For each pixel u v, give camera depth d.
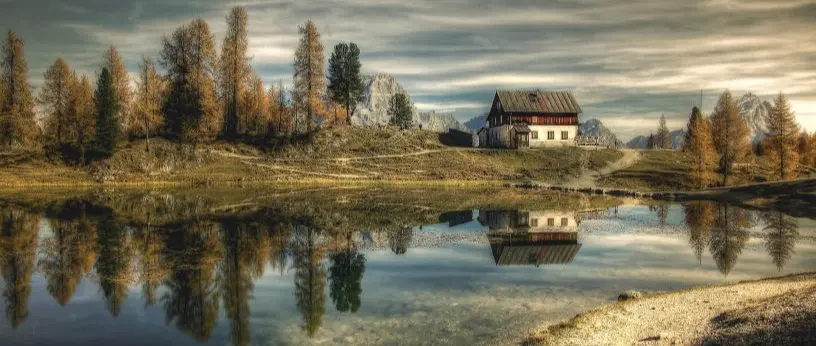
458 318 19.06
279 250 32.78
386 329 18.02
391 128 113.38
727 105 84.62
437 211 52.28
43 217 45.94
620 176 90.69
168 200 61.03
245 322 19.20
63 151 86.38
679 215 49.25
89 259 29.81
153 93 95.19
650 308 19.16
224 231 39.50
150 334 18.11
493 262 29.27
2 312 20.61
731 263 28.28
